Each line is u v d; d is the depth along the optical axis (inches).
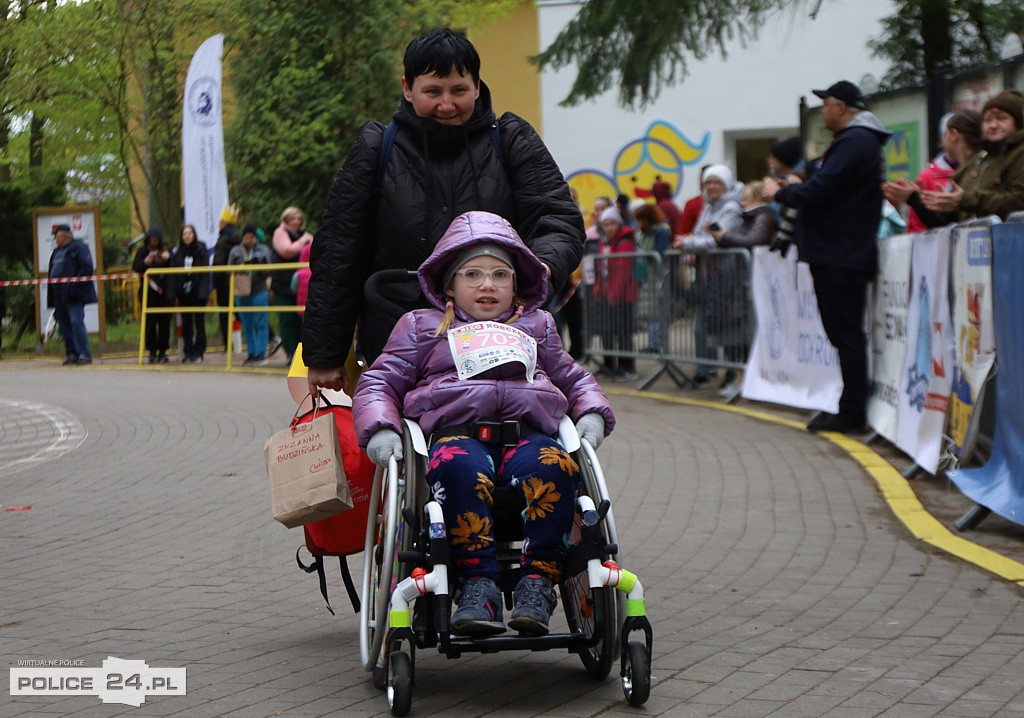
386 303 178.5
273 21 874.1
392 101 882.8
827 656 185.5
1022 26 546.9
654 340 539.2
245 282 693.9
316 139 884.6
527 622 157.6
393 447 167.3
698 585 229.6
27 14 973.2
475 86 185.5
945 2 559.2
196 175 791.7
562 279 182.1
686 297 512.4
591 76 596.4
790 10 615.5
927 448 317.1
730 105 913.5
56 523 298.7
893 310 357.7
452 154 187.2
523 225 189.0
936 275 313.0
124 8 943.7
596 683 178.1
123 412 500.4
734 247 482.9
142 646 199.9
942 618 204.1
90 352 791.7
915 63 596.4
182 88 978.7
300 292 651.5
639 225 560.1
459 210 185.3
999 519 276.4
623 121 935.0
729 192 493.4
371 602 181.8
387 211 185.2
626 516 289.3
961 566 238.2
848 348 386.6
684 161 926.4
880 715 160.1
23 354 869.2
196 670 186.7
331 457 181.9
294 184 884.6
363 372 182.9
